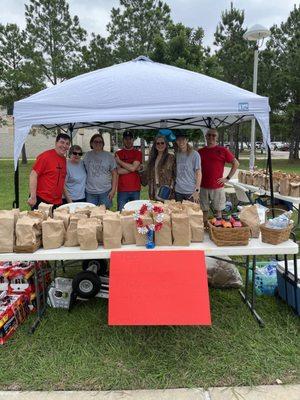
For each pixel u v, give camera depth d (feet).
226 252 8.09
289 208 17.29
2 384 6.81
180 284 7.58
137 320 7.20
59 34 50.26
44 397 6.42
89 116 10.85
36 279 8.82
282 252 8.17
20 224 8.05
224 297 10.23
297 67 54.85
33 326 8.60
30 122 11.07
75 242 8.51
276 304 9.81
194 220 8.58
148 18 42.01
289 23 58.03
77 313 9.47
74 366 7.29
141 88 11.10
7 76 49.37
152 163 14.34
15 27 51.06
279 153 115.55
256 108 10.96
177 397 6.39
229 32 55.31
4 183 35.99
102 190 14.67
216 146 15.42
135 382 6.80
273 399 6.31
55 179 12.06
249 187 20.11
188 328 8.59
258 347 7.84
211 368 7.14
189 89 11.08
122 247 8.35
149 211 8.36
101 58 42.70
